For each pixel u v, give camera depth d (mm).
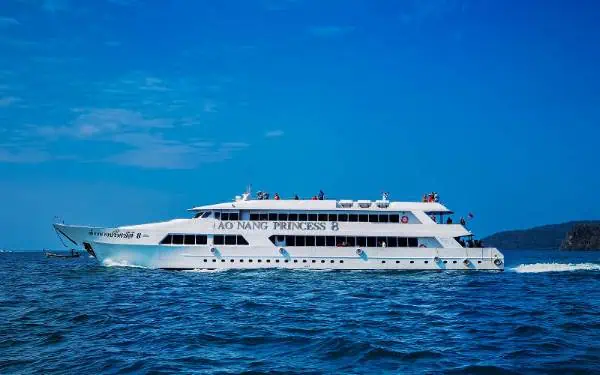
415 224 51719
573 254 194375
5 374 16547
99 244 50812
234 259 49500
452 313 28172
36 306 30188
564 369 16734
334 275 47312
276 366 17375
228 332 22609
